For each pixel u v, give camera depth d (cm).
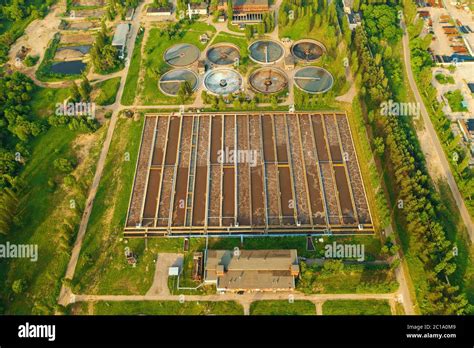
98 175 10250
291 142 10862
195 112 11594
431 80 12294
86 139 11056
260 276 8056
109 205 9656
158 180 10175
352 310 7844
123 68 13062
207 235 9062
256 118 11438
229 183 10038
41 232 9175
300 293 8088
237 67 12850
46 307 7762
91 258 8581
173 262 8631
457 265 8419
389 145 10144
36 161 10544
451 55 13088
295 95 11931
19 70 13162
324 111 11500
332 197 9688
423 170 9788
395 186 9681
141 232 9169
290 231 9119
